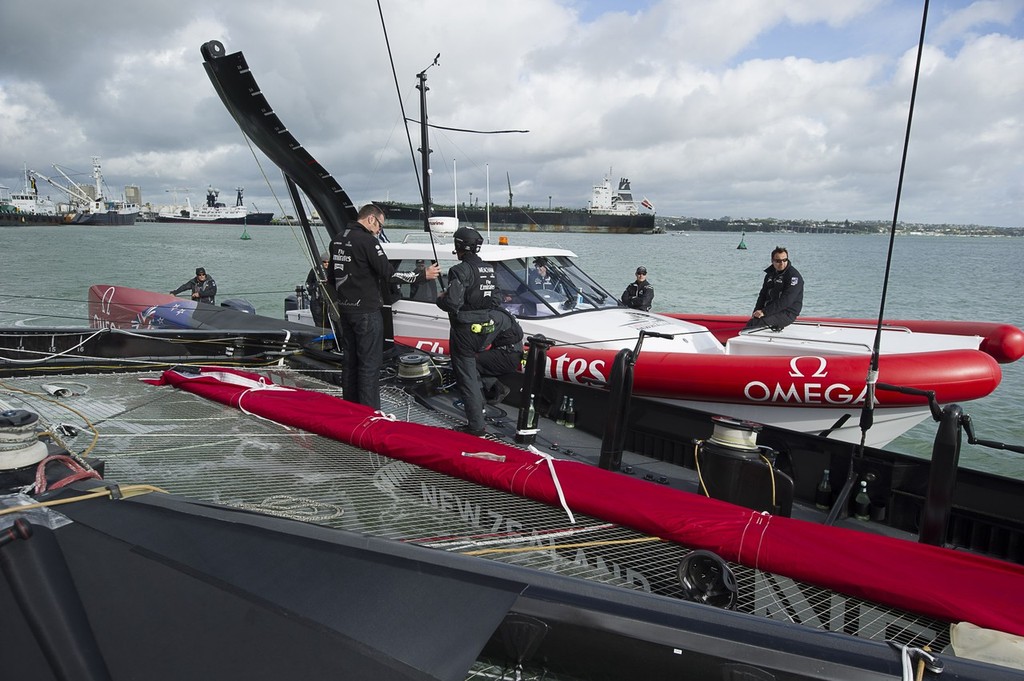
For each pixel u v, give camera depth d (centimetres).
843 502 370
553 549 281
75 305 1596
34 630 182
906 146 263
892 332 670
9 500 209
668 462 468
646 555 278
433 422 485
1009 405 1028
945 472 296
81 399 481
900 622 242
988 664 178
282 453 379
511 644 197
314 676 177
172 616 190
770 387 548
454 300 438
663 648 183
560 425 523
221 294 1909
